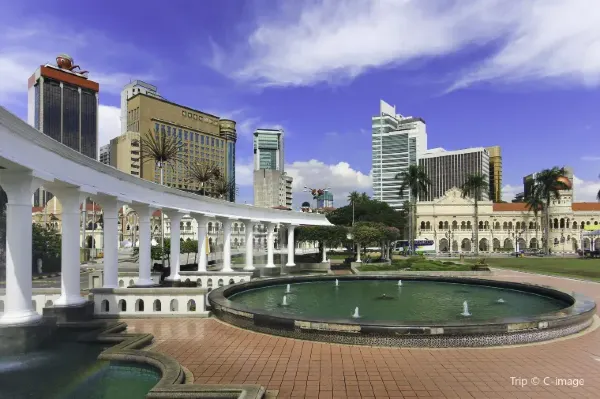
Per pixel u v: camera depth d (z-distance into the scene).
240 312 14.00
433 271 37.38
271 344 11.80
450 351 11.00
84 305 15.06
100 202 18.05
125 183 19.19
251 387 7.88
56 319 13.19
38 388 9.04
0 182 12.20
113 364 10.38
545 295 20.02
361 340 11.64
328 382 8.73
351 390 8.29
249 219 36.12
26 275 12.30
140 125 71.69
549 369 9.51
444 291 22.91
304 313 16.69
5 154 10.77
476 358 10.37
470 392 8.16
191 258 50.31
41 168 12.65
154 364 9.84
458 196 101.50
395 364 9.90
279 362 10.12
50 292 16.31
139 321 15.05
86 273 41.31
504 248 97.81
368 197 79.94
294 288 24.14
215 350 11.22
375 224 50.19
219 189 55.88
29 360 10.90
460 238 100.56
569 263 52.03
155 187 22.33
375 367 9.68
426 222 101.88
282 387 8.47
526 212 101.00
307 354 10.77
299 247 83.38
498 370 9.45
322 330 12.03
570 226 98.62
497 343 11.52
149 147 45.09
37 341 12.09
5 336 11.60
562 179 99.25
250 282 22.70
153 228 85.25
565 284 28.16
